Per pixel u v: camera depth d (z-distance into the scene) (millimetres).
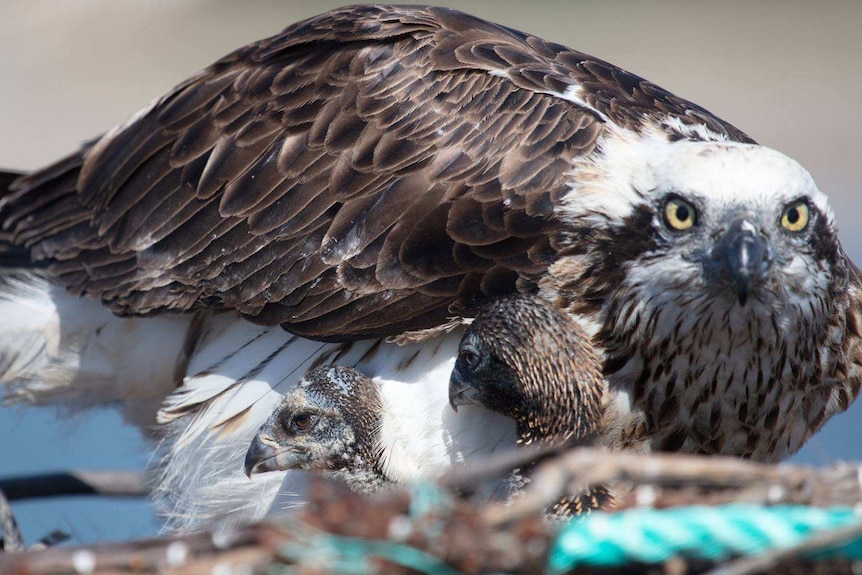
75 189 12242
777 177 9758
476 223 10367
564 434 9656
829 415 11133
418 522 7012
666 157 10047
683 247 9805
